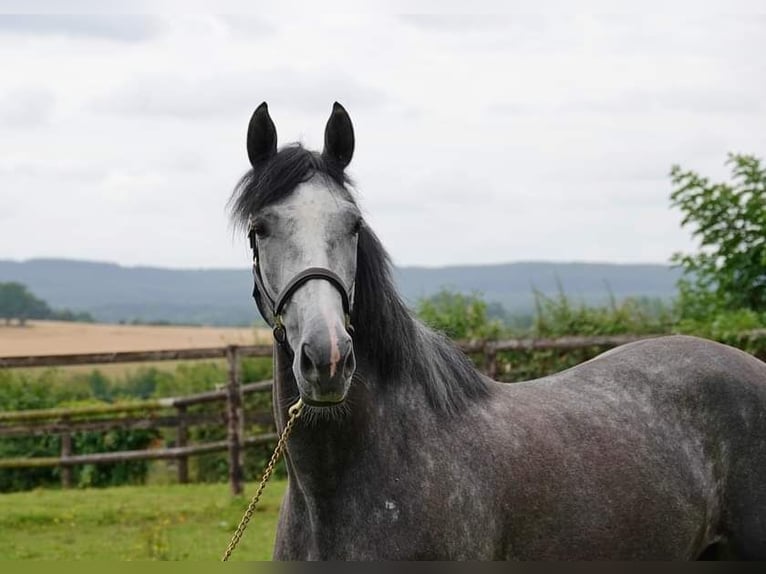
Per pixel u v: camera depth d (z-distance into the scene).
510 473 3.66
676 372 4.32
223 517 9.98
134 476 14.45
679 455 4.12
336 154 3.65
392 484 3.47
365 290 3.55
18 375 16.30
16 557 8.16
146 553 8.13
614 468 3.92
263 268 3.45
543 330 12.78
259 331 16.77
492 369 11.04
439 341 3.94
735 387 4.28
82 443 14.35
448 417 3.68
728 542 4.23
